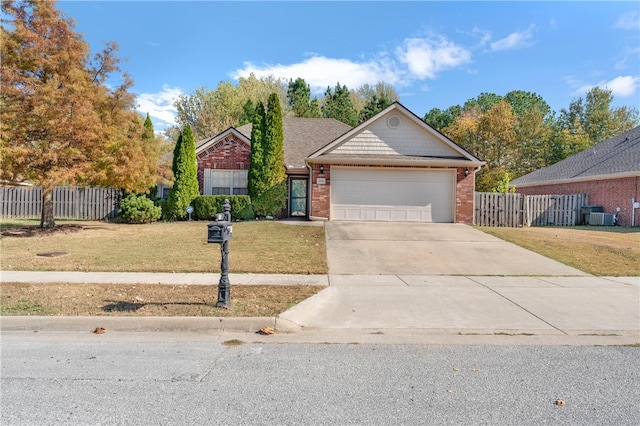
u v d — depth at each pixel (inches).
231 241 478.6
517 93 2085.4
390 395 139.6
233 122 1667.1
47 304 236.1
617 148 898.7
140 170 567.8
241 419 122.3
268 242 473.4
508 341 198.2
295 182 776.9
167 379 151.0
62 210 780.6
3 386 143.9
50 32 518.0
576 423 122.0
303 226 592.7
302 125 935.7
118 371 158.2
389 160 642.2
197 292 268.5
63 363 165.8
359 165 658.8
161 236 521.7
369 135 677.3
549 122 2038.6
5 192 792.3
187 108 1780.3
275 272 339.9
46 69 513.7
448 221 663.1
